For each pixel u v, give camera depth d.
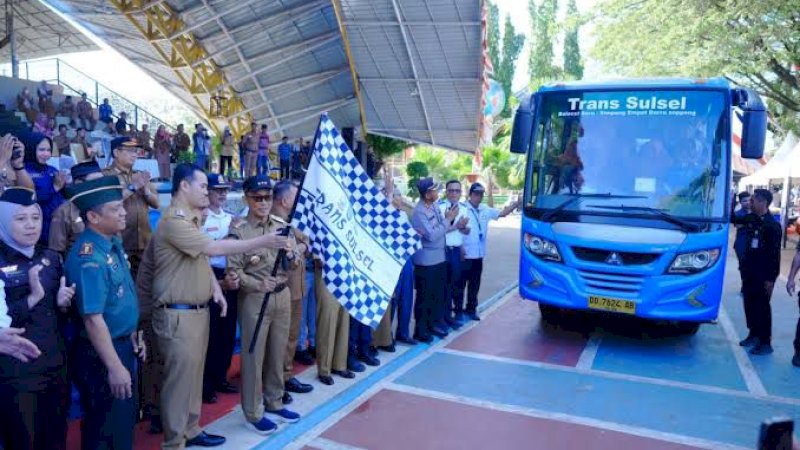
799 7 13.69
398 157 40.88
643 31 16.91
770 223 6.61
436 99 20.22
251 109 22.48
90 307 2.95
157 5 17.16
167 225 3.67
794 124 17.98
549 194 6.73
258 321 4.18
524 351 6.71
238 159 21.88
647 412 5.03
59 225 4.00
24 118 16.09
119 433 3.20
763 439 1.49
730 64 14.97
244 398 4.38
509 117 43.09
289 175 18.61
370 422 4.72
